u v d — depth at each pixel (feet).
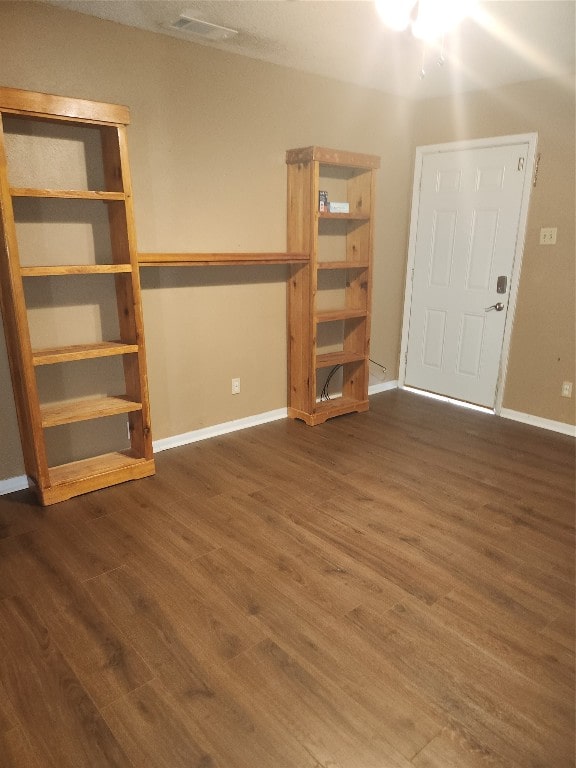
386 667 5.63
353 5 8.33
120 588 6.89
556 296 12.15
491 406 13.88
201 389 11.69
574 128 11.25
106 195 8.41
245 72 10.80
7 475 9.39
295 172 11.71
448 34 9.26
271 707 5.14
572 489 9.65
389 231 14.62
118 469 9.67
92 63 8.95
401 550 7.73
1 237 7.78
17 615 6.41
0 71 8.16
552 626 6.23
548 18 8.55
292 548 7.77
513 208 12.57
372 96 13.14
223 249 11.32
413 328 15.40
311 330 12.16
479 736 4.84
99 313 9.87
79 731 4.90
